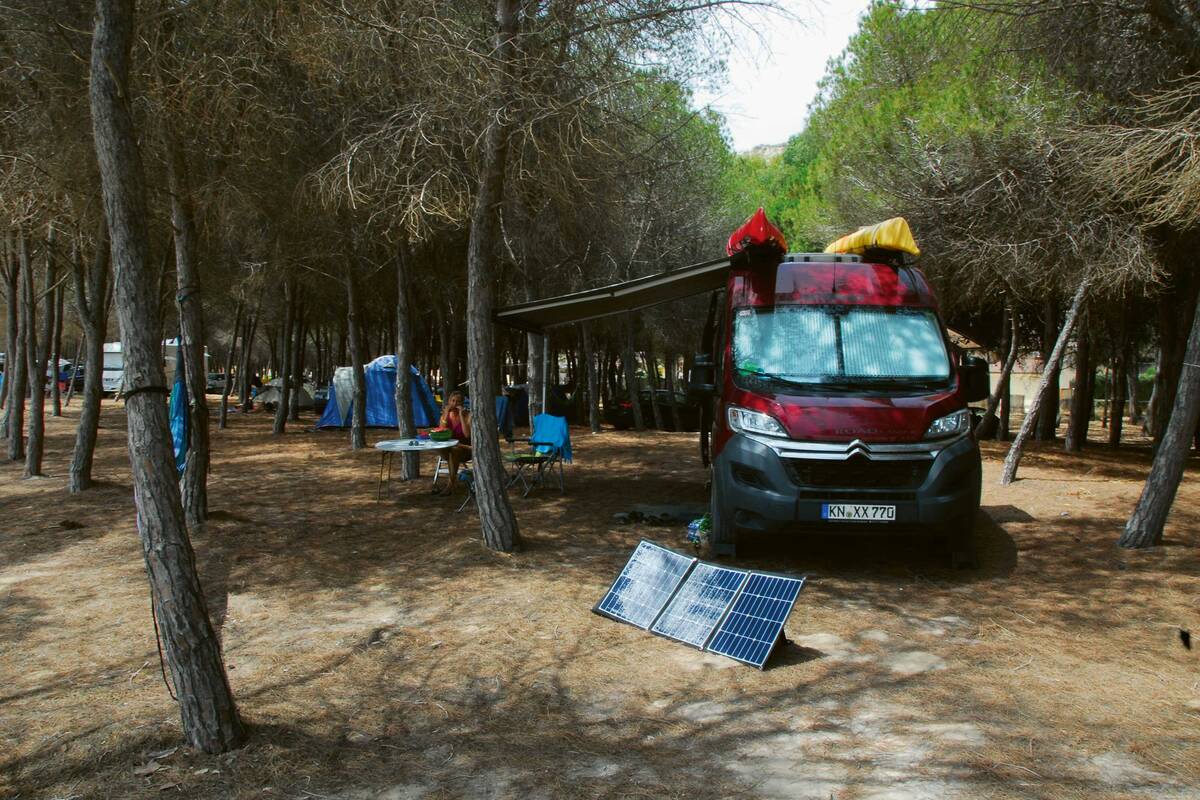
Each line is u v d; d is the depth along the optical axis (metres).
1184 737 3.79
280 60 8.18
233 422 26.22
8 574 6.67
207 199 8.27
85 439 10.65
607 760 3.62
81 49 7.57
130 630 5.31
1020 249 12.05
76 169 7.88
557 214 9.90
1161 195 7.62
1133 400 35.53
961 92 12.30
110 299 19.09
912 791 3.30
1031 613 5.73
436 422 18.77
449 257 16.17
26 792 3.24
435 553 7.35
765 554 7.32
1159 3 7.82
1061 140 10.59
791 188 19.02
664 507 9.65
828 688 4.41
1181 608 5.80
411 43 7.09
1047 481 12.34
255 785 3.32
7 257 13.38
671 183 14.65
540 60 7.17
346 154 7.60
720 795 3.30
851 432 6.49
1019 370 36.94
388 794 3.30
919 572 6.80
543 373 16.22
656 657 4.88
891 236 7.74
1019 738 3.78
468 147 7.47
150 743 3.63
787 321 7.44
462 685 4.45
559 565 6.95
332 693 4.32
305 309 26.25
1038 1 8.48
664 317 25.09
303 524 8.66
